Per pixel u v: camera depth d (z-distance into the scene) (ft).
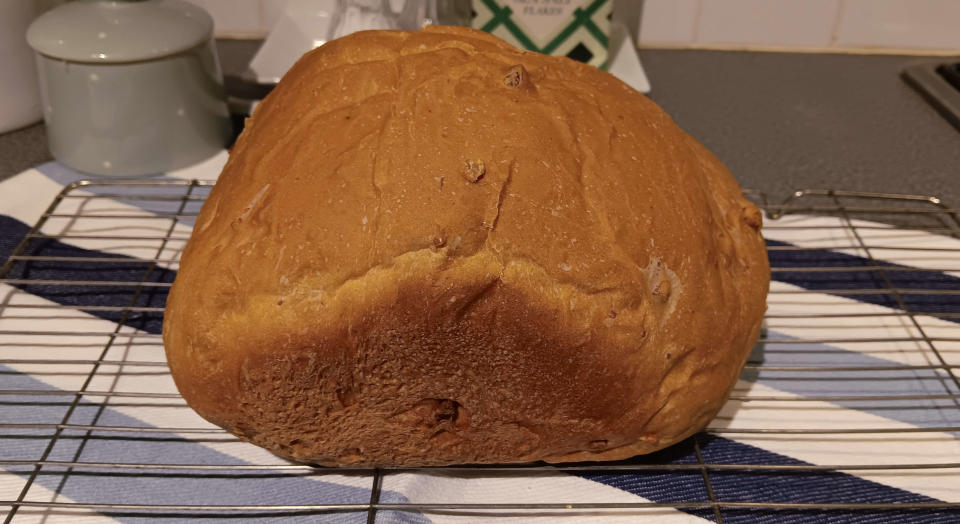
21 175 1.60
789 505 1.07
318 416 1.07
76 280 1.40
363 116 1.06
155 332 1.32
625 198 1.04
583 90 1.12
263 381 1.03
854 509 1.11
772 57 2.18
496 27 1.80
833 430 1.20
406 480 1.11
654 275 1.04
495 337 1.02
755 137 1.83
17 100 1.76
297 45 1.92
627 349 1.03
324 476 1.13
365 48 1.14
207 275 1.04
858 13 2.12
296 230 1.01
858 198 1.61
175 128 1.61
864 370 1.26
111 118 1.55
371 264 1.00
